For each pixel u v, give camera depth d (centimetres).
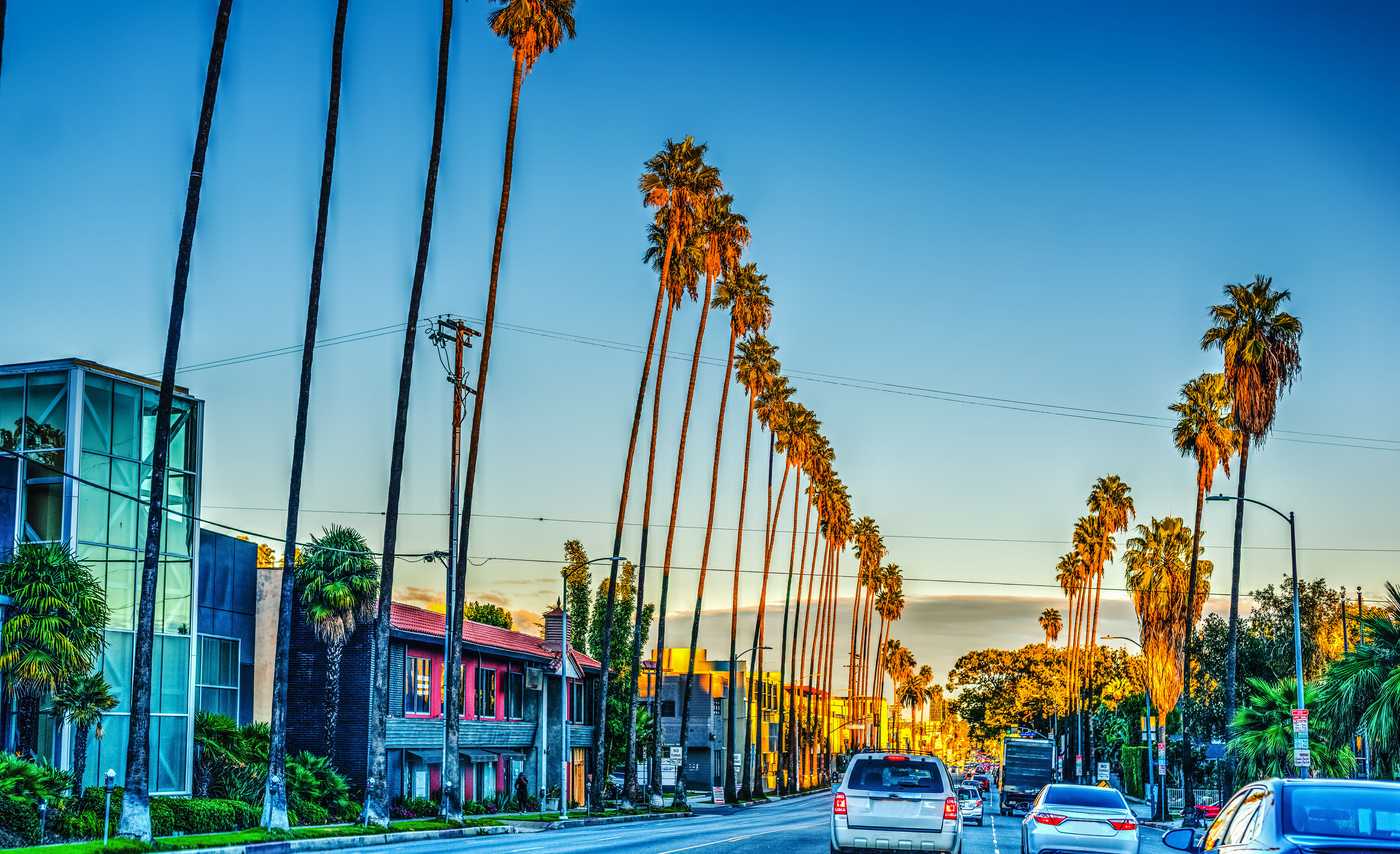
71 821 2706
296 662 4716
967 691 14762
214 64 2819
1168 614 8100
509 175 4494
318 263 3266
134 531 3669
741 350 7825
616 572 5819
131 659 3619
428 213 3809
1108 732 12619
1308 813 970
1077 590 11994
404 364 3812
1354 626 7238
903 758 2195
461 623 4328
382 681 3709
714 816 5897
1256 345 4812
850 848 2139
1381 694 2819
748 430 7888
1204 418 5922
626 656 8338
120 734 3550
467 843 3278
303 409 3238
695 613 6888
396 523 3784
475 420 4397
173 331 2789
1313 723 3797
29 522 3459
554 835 3766
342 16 3288
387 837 3325
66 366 3503
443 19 3812
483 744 5528
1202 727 8012
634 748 5997
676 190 5903
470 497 4394
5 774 2708
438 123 3794
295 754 4625
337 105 3278
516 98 4484
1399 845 901
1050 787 2614
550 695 6341
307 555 4697
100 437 3572
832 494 11544
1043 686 14162
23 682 2970
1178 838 1302
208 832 3142
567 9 4484
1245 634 7469
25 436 3506
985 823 5300
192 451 3931
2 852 2280
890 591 15988
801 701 11575
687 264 6019
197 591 3919
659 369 6078
